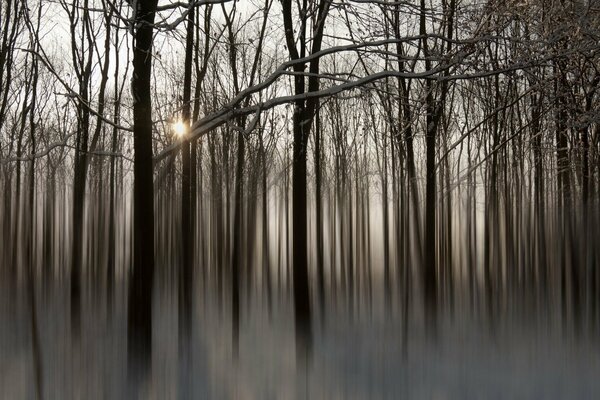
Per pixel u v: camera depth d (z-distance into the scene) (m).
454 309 19.45
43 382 10.66
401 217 18.41
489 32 11.48
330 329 17.84
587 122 15.24
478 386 11.47
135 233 9.15
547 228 18.27
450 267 18.55
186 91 13.90
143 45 9.17
